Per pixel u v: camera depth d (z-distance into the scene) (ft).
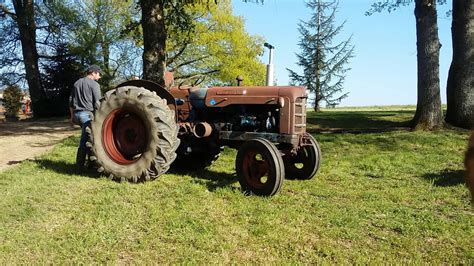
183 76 97.71
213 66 97.25
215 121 22.49
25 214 15.93
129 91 21.62
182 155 23.79
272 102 20.34
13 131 52.85
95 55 101.71
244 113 21.57
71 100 24.32
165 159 21.08
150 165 21.02
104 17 102.12
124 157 22.17
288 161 22.99
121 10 102.89
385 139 35.32
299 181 22.41
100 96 24.30
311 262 12.34
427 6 38.88
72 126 60.23
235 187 20.33
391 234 14.62
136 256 12.59
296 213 16.47
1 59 95.81
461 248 13.38
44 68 97.71
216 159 26.14
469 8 39.04
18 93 120.26
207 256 12.55
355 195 19.67
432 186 21.40
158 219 15.49
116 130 22.41
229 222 15.35
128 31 50.72
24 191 19.12
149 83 23.16
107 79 104.78
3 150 34.55
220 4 94.27
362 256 12.60
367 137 36.47
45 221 15.34
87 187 20.15
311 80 112.37
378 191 20.56
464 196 19.45
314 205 17.83
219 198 18.47
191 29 53.21
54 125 62.44
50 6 95.76
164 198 18.34
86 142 23.29
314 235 14.40
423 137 35.40
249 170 19.43
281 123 20.30
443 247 13.50
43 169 24.13
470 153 3.96
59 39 99.09
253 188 19.20
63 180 21.40
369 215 16.56
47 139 43.27
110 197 18.28
